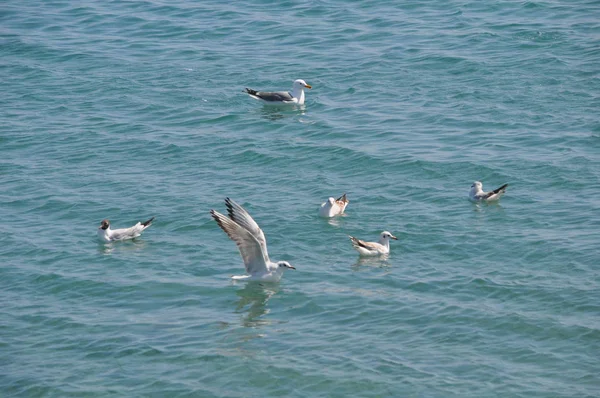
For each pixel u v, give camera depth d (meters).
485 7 55.09
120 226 29.72
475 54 47.03
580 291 24.44
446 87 43.00
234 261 27.17
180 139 37.84
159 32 53.91
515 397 19.92
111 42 52.41
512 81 43.06
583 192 31.16
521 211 29.91
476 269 26.09
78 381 20.95
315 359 21.61
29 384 20.81
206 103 42.44
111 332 23.12
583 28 50.03
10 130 39.19
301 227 29.17
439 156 34.88
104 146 37.28
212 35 52.94
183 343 22.52
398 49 48.78
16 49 51.19
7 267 26.86
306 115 40.56
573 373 20.83
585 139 35.84
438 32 51.12
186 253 27.75
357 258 27.08
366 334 22.75
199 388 20.59
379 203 31.11
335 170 34.19
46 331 23.25
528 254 26.78
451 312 23.64
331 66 46.94
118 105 42.44
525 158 34.25
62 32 54.38
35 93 44.31
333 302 24.39
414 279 25.61
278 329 23.16
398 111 40.34
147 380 20.95
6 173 34.47
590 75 43.16
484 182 32.53
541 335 22.44
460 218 29.58
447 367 21.17
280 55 49.16
